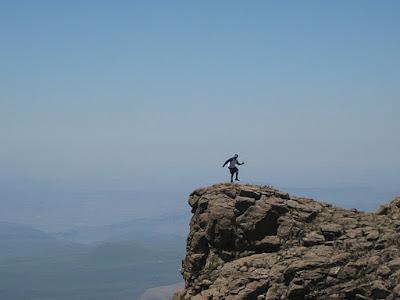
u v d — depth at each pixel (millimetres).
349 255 35344
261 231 40875
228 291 36594
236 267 38719
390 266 33344
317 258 35938
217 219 41844
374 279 33188
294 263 36062
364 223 38906
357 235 37281
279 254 38406
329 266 35062
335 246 36969
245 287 36281
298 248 38094
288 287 35250
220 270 39969
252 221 41062
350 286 33500
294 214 41156
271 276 36219
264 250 40188
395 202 40812
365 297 32625
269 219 41000
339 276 34281
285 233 40219
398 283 32188
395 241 35500
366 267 34156
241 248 40938
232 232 41469
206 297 37344
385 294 32062
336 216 40531
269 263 37688
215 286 38062
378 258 34312
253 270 37625
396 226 37281
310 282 34562
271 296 35125
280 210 41312
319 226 39719
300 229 40031
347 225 39000
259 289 35812
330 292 33844
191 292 40375
